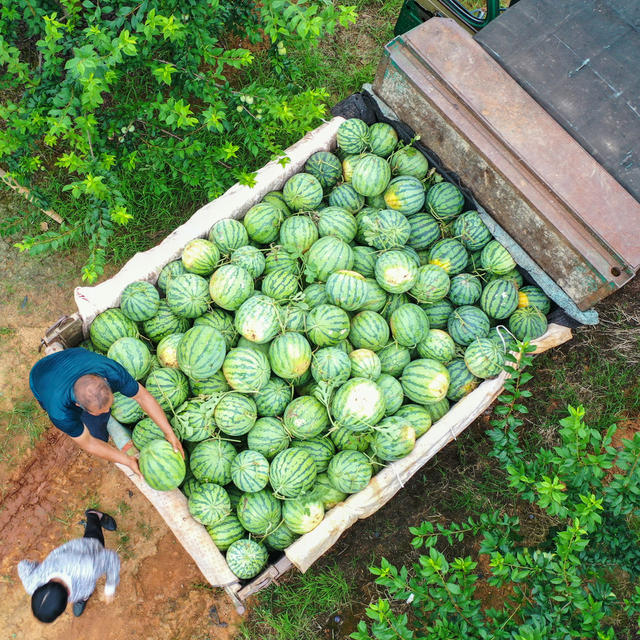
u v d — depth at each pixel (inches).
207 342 141.0
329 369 144.6
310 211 170.4
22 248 158.1
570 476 139.3
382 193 174.1
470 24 178.9
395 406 152.4
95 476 179.0
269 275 154.9
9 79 166.1
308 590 170.9
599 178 145.6
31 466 177.5
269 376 147.0
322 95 169.8
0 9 158.2
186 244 159.9
